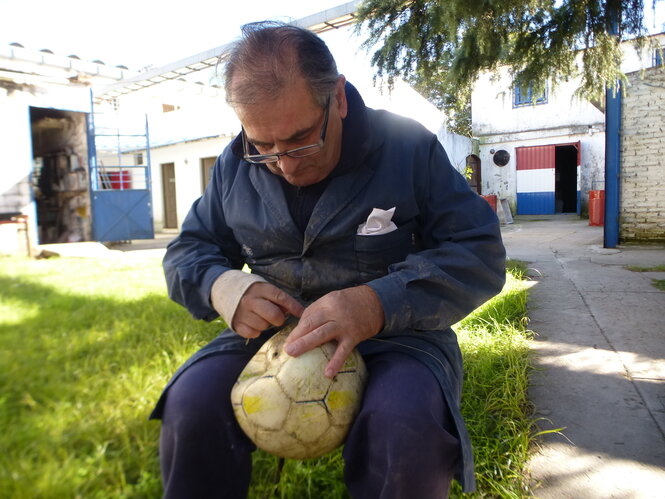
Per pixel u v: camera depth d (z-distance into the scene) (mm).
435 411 1074
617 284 5016
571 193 18594
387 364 1186
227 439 1133
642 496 1639
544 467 1822
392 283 1178
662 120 7738
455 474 1141
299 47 1132
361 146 1286
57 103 9195
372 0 5641
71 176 10195
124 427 1508
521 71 6305
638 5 5316
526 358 2848
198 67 11016
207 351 1291
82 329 1924
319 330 1093
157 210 15812
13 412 1276
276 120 1121
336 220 1335
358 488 1095
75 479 1229
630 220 8117
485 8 5086
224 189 1497
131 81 10508
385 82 6156
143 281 4027
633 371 2697
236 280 1253
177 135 14797
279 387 1073
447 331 1426
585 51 6070
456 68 5855
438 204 1361
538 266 6375
